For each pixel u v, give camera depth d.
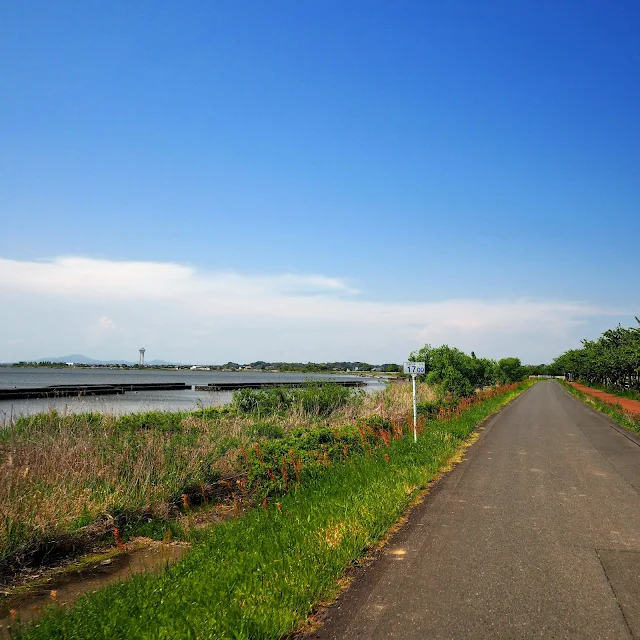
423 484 9.63
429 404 22.33
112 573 6.48
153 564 6.70
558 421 22.27
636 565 5.70
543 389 63.97
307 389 23.44
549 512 7.88
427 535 6.78
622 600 4.80
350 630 4.30
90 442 11.46
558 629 4.25
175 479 9.83
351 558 5.86
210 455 11.48
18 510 7.31
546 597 4.87
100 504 8.23
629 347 37.09
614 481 10.11
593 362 52.53
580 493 9.12
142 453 10.82
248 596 4.79
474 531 6.94
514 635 4.16
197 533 7.71
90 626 4.47
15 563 6.70
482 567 5.64
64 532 7.23
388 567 5.68
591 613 4.54
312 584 5.04
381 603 4.79
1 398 39.56
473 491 9.27
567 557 5.95
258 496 9.66
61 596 5.82
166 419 17.17
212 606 4.61
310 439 12.45
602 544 6.41
